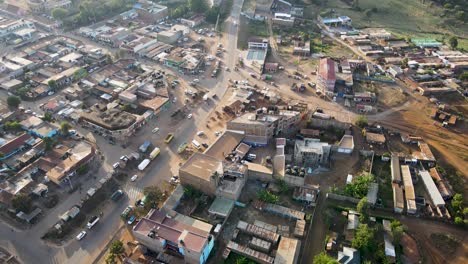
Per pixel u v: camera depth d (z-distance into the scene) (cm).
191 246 11106
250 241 12438
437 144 16962
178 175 15225
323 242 12606
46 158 15475
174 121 18375
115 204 14000
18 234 12888
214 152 15762
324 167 15612
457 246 12519
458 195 13725
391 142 17025
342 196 14038
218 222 13112
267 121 16288
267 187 14675
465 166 15762
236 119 16712
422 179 14850
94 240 12706
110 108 18438
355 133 17462
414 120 18488
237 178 14225
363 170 15425
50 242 12625
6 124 17312
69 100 19612
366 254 12088
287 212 13425
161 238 11644
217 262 11994
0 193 13938
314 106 19400
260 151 16412
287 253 11906
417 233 12912
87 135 17250
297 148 15762
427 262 12038
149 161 15800
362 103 19638
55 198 14138
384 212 13662
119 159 15962
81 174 15100
